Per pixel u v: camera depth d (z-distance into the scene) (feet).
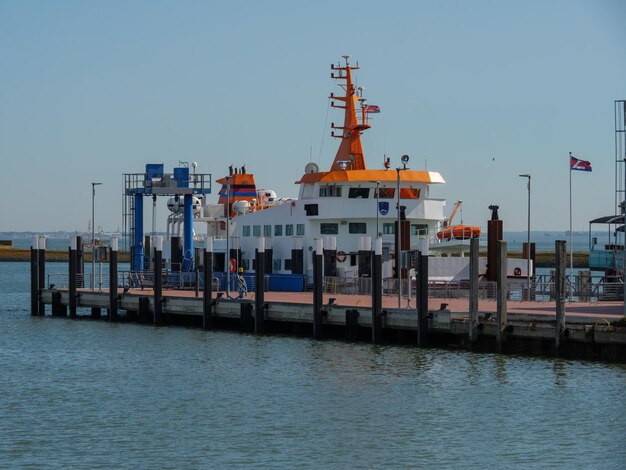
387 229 310.45
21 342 259.19
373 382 196.85
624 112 240.53
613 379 194.70
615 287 273.13
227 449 155.02
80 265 328.49
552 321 215.31
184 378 205.77
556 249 209.97
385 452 152.87
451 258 295.28
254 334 258.57
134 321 297.53
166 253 368.48
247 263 336.08
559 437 159.63
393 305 252.83
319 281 245.04
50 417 175.11
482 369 205.36
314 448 155.02
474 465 147.02
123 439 160.76
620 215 299.38
